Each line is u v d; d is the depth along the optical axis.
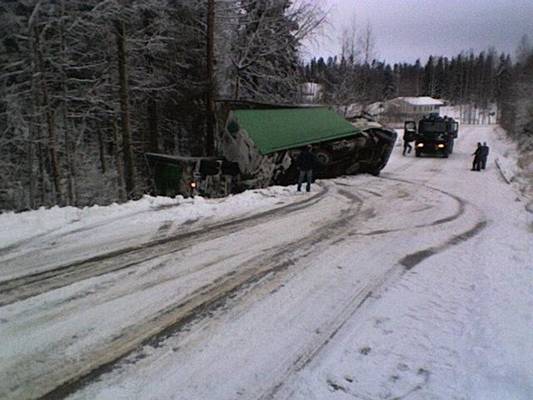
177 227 9.05
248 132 15.73
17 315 5.06
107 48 17.66
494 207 12.69
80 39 17.17
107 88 18.67
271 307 5.50
